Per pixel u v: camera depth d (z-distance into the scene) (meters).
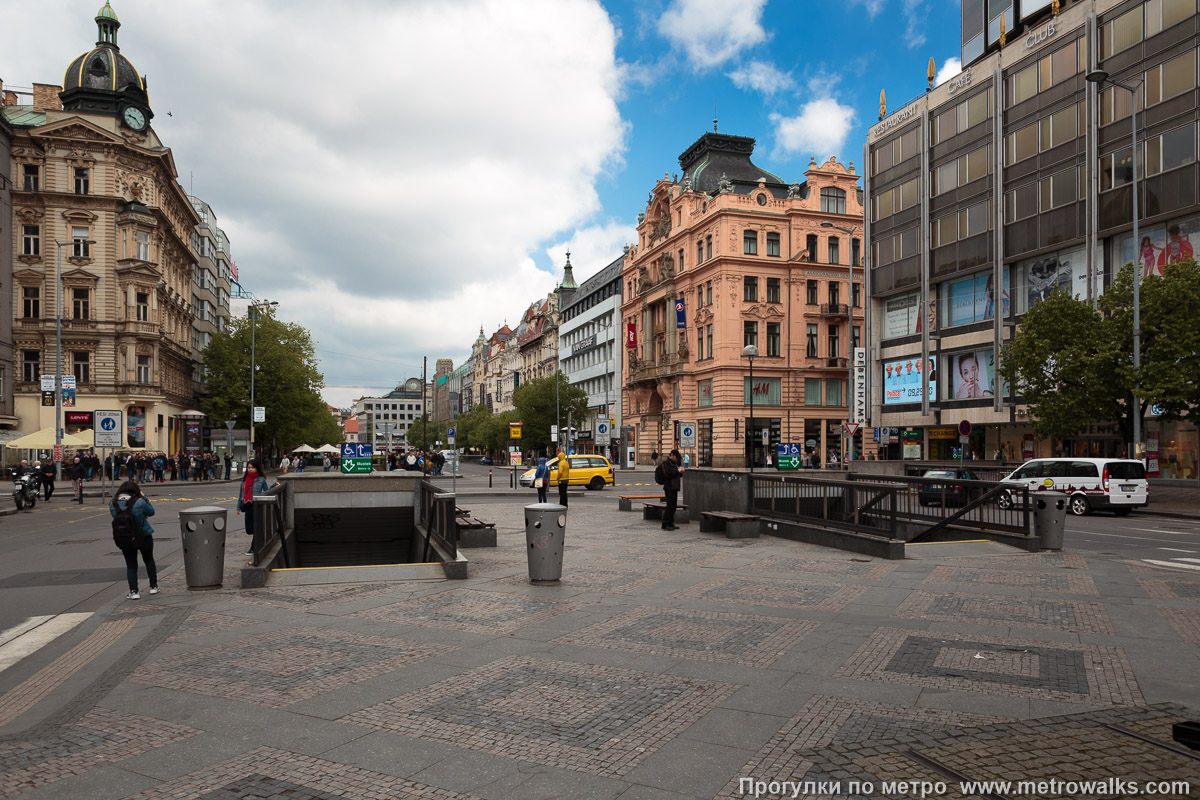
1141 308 25.52
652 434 71.88
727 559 12.95
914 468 33.56
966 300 40.19
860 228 61.66
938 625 7.91
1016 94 36.44
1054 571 11.48
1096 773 4.11
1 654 7.43
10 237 49.78
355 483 21.14
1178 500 26.64
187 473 49.62
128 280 51.84
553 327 108.19
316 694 5.70
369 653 6.89
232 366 64.94
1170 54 29.05
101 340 51.31
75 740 4.79
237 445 60.22
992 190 37.84
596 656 6.74
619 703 5.45
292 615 8.59
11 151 50.06
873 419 47.28
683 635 7.51
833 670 6.29
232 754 4.54
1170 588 10.02
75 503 30.91
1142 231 30.42
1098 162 31.98
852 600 9.27
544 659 6.64
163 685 5.97
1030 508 14.41
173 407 59.47
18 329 50.12
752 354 38.81
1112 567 11.90
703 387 61.28
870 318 47.50
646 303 71.94
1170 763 4.24
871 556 13.27
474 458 145.50
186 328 66.12
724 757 4.45
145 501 10.05
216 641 7.42
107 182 51.81
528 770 4.29
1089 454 34.38
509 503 27.61
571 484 38.69
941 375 41.81
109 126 53.53
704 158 66.31
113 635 7.91
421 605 9.05
